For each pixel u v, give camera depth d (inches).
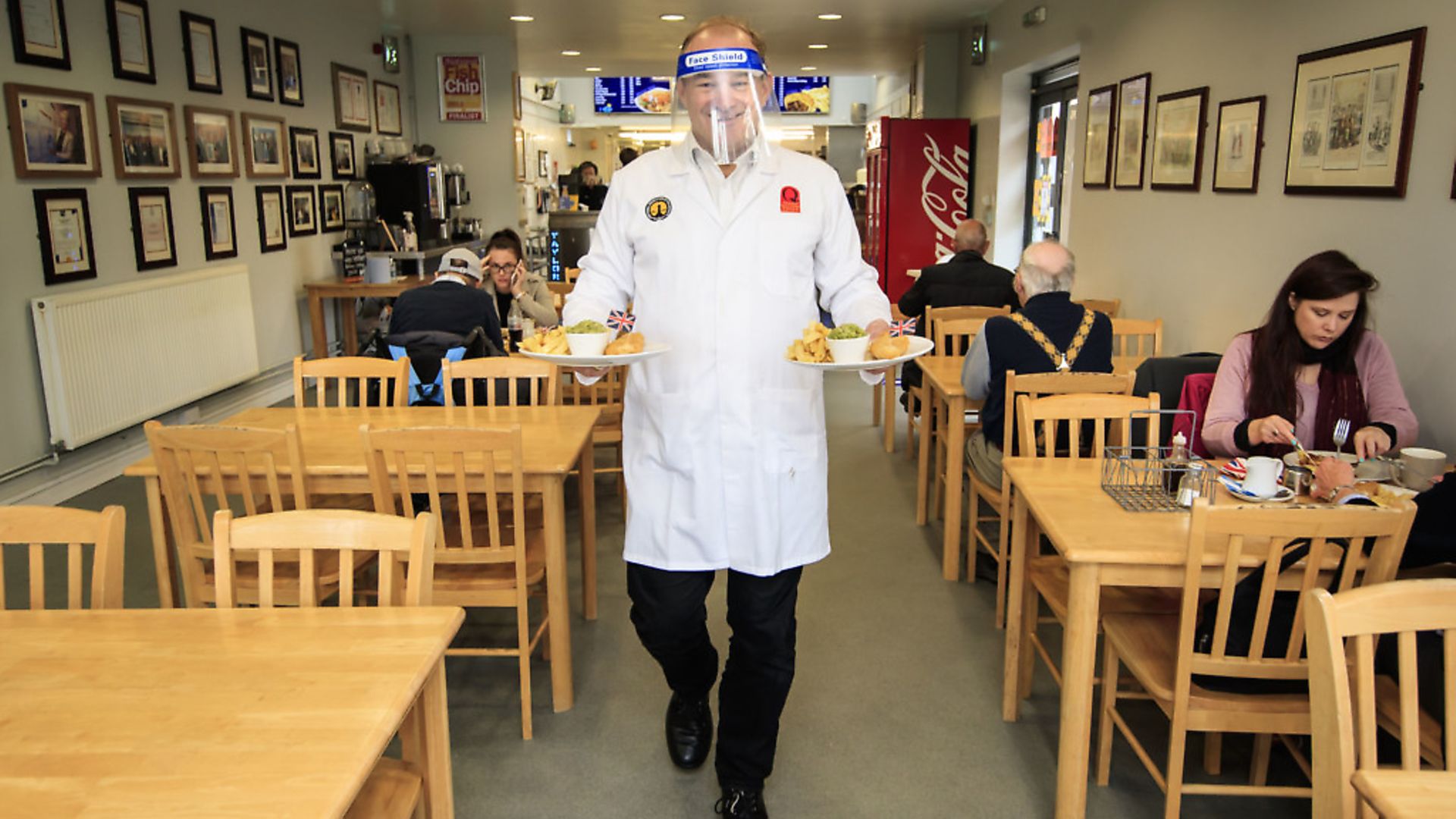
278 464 98.9
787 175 76.4
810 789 92.6
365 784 63.7
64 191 179.5
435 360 140.9
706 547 77.3
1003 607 126.4
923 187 346.0
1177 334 184.9
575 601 134.5
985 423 130.8
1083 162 236.8
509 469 97.3
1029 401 103.3
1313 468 88.1
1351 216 130.3
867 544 157.6
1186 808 88.5
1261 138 152.8
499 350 154.7
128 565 148.2
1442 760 68.0
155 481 101.3
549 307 197.6
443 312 154.1
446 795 65.2
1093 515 83.4
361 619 60.4
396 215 310.8
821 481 80.3
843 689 111.4
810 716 105.7
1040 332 124.6
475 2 285.0
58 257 178.1
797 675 114.7
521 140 384.8
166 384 205.3
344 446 107.1
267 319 258.7
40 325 171.8
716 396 75.2
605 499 178.7
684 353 75.4
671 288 75.6
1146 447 96.2
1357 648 51.7
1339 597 50.9
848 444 221.3
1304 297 98.5
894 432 228.1
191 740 47.3
